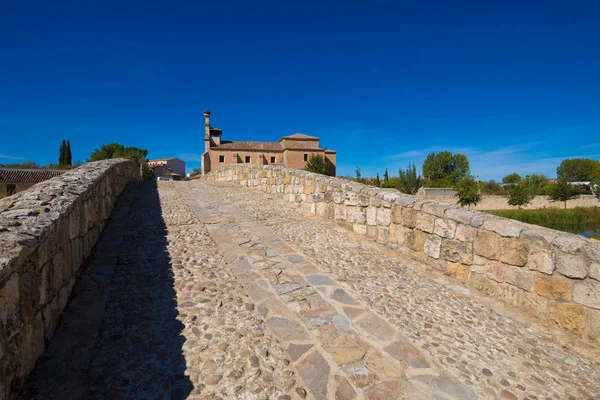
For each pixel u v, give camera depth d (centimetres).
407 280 387
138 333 243
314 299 319
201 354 223
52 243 231
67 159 4878
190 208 739
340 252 480
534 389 212
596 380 224
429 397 198
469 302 336
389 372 218
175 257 408
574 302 277
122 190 913
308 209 775
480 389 208
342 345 245
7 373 158
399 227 493
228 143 4122
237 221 632
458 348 252
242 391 191
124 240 461
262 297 316
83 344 223
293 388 196
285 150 3931
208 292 318
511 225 335
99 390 184
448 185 4141
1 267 146
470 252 377
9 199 275
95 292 297
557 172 5819
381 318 290
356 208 595
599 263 261
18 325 171
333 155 4219
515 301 327
